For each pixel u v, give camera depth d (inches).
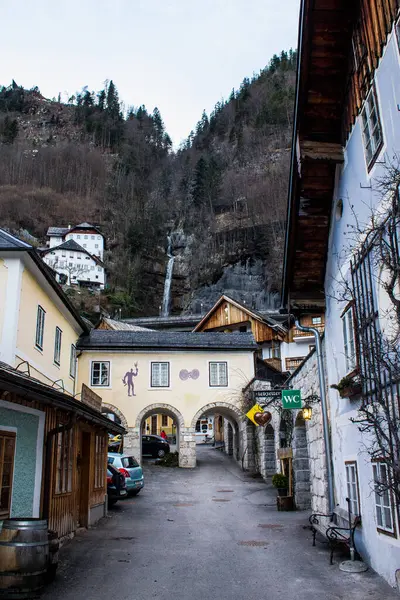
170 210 4138.8
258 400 879.7
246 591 287.3
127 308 3186.5
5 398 300.4
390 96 273.3
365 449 317.7
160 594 282.5
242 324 1604.3
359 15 317.4
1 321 509.0
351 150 347.9
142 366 1141.1
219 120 5103.3
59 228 3858.3
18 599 264.1
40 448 354.9
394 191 250.5
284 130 4229.8
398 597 260.2
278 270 2687.0
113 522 537.3
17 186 4330.7
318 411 465.7
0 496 292.4
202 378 1152.2
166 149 5506.9
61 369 739.4
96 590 288.5
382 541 294.0
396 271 240.5
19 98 6747.1
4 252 522.6
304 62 346.6
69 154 4714.6
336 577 308.2
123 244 3786.9
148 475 1009.5
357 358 319.9
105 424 497.7
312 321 1472.7
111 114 5930.1
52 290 639.1
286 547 400.5
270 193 3314.5
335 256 398.0
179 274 3484.3
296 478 625.3
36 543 271.0
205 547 405.7
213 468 1113.4
